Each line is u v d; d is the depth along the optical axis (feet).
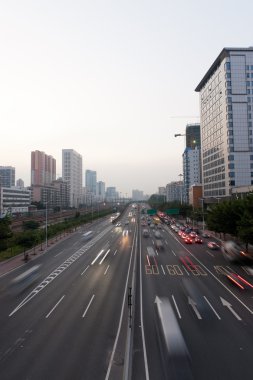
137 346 68.23
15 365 61.00
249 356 63.57
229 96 387.75
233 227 183.93
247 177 380.78
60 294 106.01
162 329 75.92
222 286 113.70
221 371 58.29
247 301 96.53
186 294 104.58
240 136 384.47
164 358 62.69
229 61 390.63
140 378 56.24
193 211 376.07
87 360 62.59
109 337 72.84
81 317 85.15
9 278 130.21
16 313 88.53
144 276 130.62
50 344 69.51
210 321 81.10
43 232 229.66
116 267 149.18
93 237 272.10
